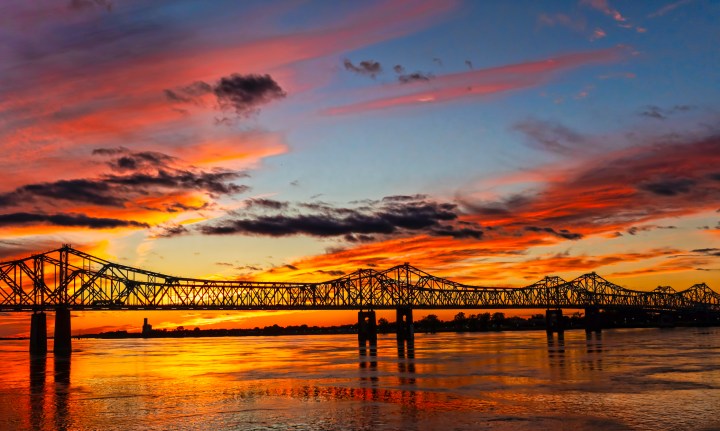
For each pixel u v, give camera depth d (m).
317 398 94.69
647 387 101.00
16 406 90.88
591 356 164.25
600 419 76.50
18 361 182.38
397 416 79.88
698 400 88.50
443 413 81.31
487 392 97.75
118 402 93.38
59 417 82.50
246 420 78.88
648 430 71.06
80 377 129.00
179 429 74.69
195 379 122.44
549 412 81.00
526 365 139.38
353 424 75.69
